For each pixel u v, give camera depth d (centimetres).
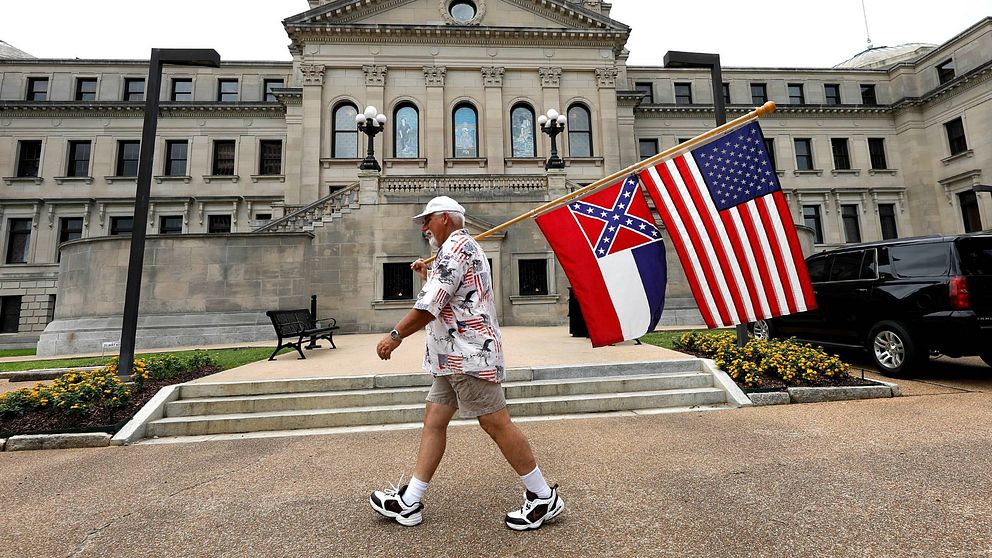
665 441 421
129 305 651
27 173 2759
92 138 2767
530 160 2362
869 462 346
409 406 557
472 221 1562
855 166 3128
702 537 244
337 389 603
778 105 3128
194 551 247
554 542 243
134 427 498
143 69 2905
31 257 2612
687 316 1545
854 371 710
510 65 2430
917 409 493
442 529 261
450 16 2438
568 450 404
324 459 406
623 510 279
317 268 1498
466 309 260
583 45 2478
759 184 432
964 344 578
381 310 1502
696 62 764
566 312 1566
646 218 416
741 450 387
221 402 559
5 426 487
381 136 2302
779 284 426
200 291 1398
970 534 238
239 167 2800
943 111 2942
